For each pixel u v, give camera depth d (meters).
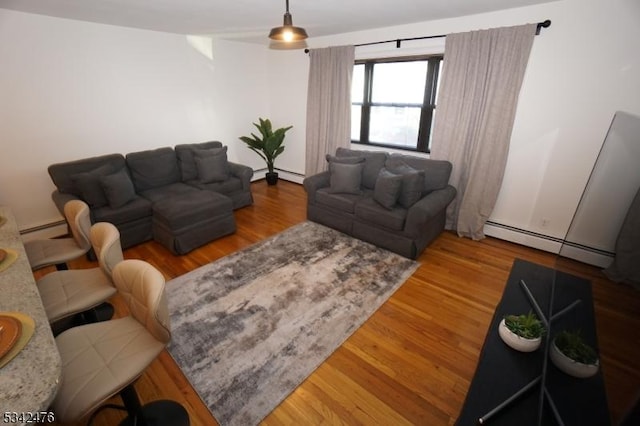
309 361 1.73
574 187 2.72
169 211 2.82
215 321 2.02
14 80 2.78
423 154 3.65
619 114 1.36
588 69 2.43
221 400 1.50
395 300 2.27
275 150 4.89
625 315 0.97
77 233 1.91
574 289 1.35
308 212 3.63
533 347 1.27
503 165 2.93
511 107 2.77
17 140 2.89
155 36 3.61
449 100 3.10
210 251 2.97
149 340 1.24
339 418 1.43
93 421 1.42
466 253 2.95
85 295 1.52
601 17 2.30
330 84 4.03
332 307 2.18
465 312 2.15
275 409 1.47
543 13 2.52
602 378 1.05
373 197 3.13
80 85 3.17
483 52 2.79
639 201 1.08
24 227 3.06
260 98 5.02
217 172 3.73
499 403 1.09
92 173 2.87
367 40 3.64
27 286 1.21
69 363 1.13
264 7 2.60
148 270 1.23
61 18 2.92
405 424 1.41
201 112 4.30
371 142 4.11
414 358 1.77
